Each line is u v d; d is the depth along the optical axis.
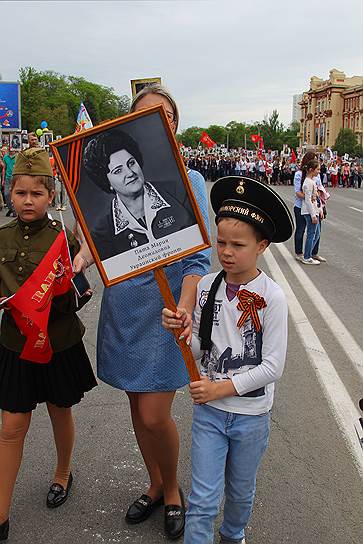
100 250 2.27
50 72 97.38
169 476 2.83
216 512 2.28
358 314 6.57
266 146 100.25
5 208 17.03
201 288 2.41
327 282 8.20
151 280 2.60
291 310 6.67
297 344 5.49
